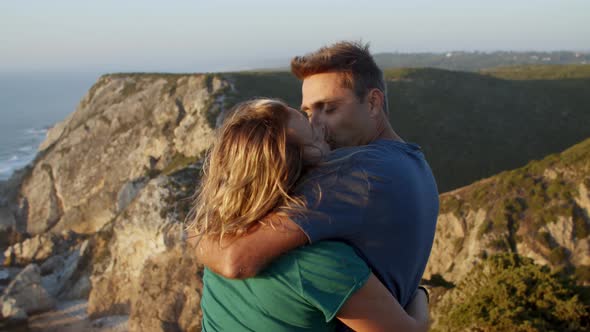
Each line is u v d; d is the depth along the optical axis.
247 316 1.71
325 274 1.61
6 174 104.12
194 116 56.28
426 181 2.08
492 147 65.19
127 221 43.16
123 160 58.16
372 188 1.74
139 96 63.28
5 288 45.38
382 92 2.32
